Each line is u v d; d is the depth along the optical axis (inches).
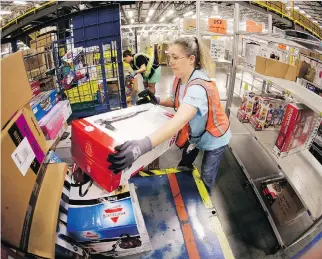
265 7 234.7
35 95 64.4
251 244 74.7
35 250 33.6
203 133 70.0
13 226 30.0
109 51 82.0
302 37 68.7
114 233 53.4
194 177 98.6
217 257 68.5
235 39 108.9
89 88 86.3
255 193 94.0
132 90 185.8
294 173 69.7
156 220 79.9
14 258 29.7
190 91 54.7
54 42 76.3
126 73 183.6
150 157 54.4
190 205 85.7
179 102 68.3
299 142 76.4
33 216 37.2
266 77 83.8
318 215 54.9
